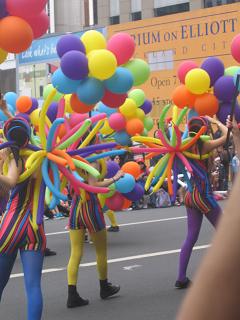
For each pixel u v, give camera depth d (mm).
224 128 5844
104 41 5133
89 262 7863
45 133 4430
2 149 4219
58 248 9094
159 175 5895
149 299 5898
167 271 7152
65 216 12680
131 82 4961
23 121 4297
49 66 25328
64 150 4598
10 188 4227
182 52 21219
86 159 4902
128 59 5348
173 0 26844
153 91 21875
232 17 19891
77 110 5199
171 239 9594
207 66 5988
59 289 6434
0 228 4191
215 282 893
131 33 22578
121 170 5422
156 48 21859
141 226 11195
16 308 5746
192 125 5871
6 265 4191
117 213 13320
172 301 5801
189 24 20969
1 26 4305
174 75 21391
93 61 4672
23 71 26422
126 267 7461
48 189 4535
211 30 20422
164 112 5754
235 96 5375
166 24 21531
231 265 889
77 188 4711
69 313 5496
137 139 5863
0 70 28500
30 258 4125
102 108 6586
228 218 911
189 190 5957
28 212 4199
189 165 5703
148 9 27656
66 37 4938
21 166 4195
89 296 6090
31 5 4258
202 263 926
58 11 36750
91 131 4973
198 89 5863
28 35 4340
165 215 12664
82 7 38031
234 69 6070
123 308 5609
